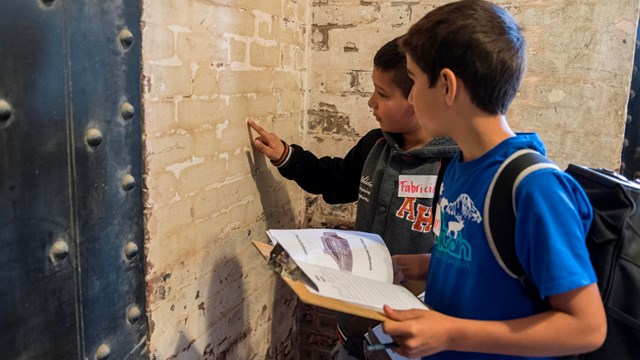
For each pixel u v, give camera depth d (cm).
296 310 220
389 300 86
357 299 81
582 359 90
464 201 88
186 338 138
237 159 154
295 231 112
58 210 90
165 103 117
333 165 165
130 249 110
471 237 86
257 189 169
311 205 212
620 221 87
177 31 119
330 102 201
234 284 161
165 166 119
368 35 191
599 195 92
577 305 74
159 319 124
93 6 93
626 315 85
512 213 79
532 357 83
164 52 115
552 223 75
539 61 176
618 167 175
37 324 89
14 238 83
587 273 74
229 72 144
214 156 141
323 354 223
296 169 161
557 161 181
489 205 82
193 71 126
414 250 135
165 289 125
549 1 172
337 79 198
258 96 163
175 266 128
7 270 82
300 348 226
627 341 86
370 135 160
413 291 131
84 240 97
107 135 100
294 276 87
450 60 83
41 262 88
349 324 149
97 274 101
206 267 144
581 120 176
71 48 90
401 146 143
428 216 134
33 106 83
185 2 121
